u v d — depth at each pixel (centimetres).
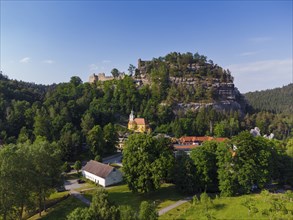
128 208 4247
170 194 7494
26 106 16612
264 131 19938
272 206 5612
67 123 13988
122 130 17338
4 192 5750
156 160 7181
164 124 18888
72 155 12200
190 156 7738
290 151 9575
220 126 17600
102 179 8875
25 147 6575
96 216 3969
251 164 6981
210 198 6675
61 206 7050
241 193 7044
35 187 6369
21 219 6575
